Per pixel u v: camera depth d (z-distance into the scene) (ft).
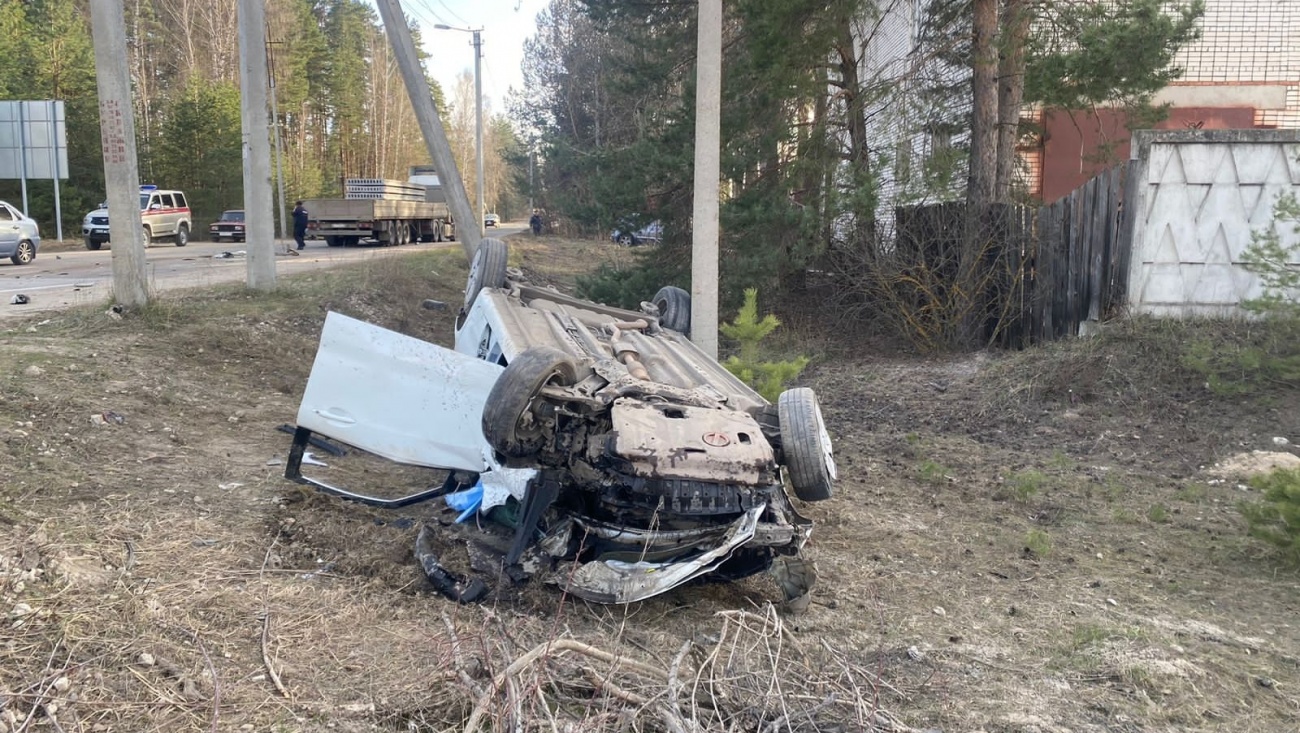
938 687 14.10
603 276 54.70
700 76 27.91
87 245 97.45
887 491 25.46
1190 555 20.95
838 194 44.16
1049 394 33.37
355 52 253.65
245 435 24.97
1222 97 49.70
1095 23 41.19
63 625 12.61
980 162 41.96
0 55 133.18
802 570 16.65
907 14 57.88
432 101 43.01
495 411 15.61
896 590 18.30
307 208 110.73
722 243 48.75
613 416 15.97
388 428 18.31
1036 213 39.17
